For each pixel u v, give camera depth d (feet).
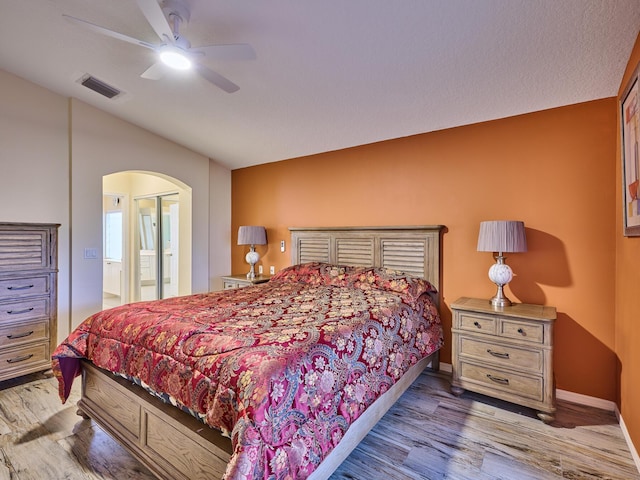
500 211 9.43
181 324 6.15
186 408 5.22
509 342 7.84
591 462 6.20
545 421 7.40
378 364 6.59
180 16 6.53
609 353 7.97
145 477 5.79
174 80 9.45
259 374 4.40
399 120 10.15
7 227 9.05
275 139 12.53
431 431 7.15
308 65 8.02
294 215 14.24
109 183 18.10
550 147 8.71
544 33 6.19
